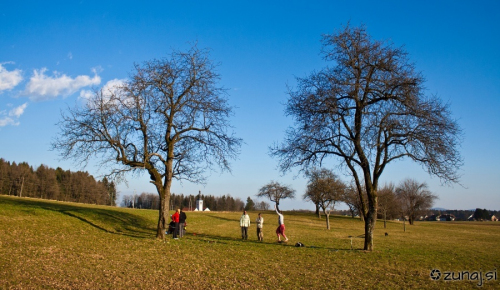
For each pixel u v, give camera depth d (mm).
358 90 20156
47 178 98500
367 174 20516
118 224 28609
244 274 13555
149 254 17062
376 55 19781
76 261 14391
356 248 22453
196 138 24359
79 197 103062
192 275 13016
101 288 10750
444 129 19062
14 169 94500
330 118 20188
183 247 20000
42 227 22234
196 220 44938
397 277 13797
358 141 20344
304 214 96312
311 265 15875
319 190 49719
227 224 44625
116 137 21984
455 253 22141
